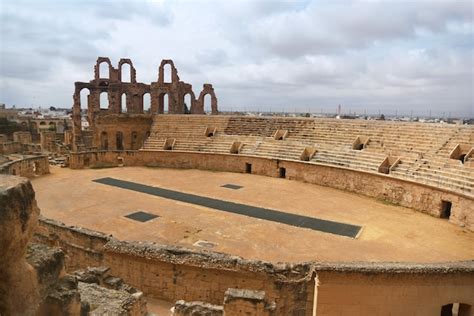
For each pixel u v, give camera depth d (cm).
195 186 3691
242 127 5025
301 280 1379
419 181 2956
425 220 2711
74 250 1784
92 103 6300
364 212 2872
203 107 6931
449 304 1160
